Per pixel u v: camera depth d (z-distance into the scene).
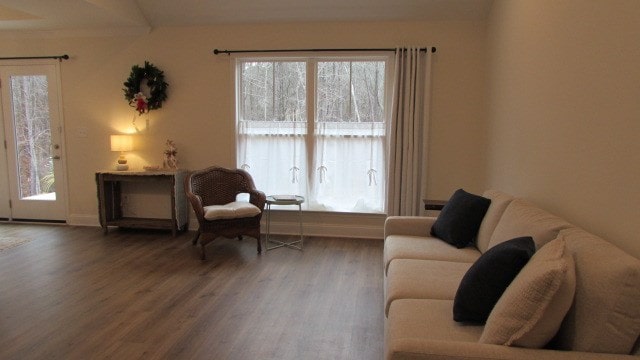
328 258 4.01
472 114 4.49
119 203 5.17
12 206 5.43
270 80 4.79
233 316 2.75
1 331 2.54
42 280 3.39
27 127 5.28
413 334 1.60
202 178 4.48
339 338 2.48
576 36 2.13
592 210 1.94
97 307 2.88
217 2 4.44
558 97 2.37
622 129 1.68
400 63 4.44
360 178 4.76
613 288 1.27
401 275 2.24
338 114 4.72
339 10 4.43
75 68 5.09
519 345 1.30
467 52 4.44
